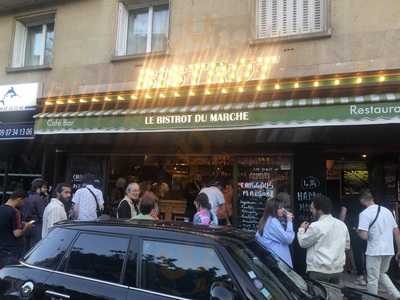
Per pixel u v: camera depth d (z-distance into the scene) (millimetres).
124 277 3809
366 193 6859
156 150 9711
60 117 9102
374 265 6488
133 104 8656
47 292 4023
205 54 9148
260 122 7125
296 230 8078
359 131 7750
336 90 6898
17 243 6598
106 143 10117
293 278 4043
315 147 8227
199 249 3699
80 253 4145
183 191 9875
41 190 8273
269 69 8430
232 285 3420
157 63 9672
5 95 11266
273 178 8438
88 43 10750
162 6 10234
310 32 8281
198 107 7781
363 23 7844
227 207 8633
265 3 8781
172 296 3562
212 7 9219
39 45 11922
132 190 7227
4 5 11750
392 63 7562
